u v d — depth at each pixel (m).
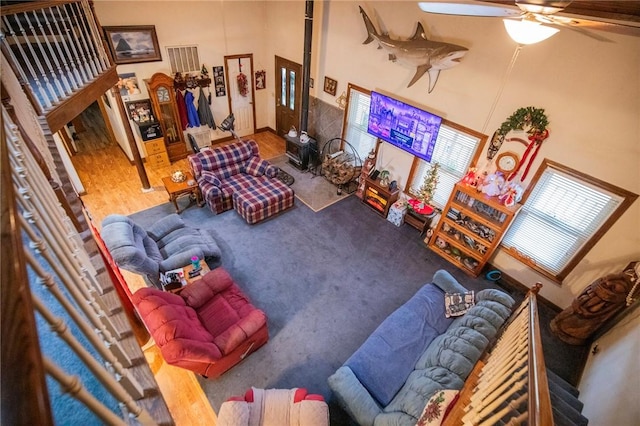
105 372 0.79
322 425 2.25
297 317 3.63
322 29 5.38
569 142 3.31
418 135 4.64
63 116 3.08
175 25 5.43
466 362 2.46
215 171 5.24
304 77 5.61
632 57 2.73
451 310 3.29
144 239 3.71
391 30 4.46
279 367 3.13
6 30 3.42
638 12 2.24
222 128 6.46
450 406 2.01
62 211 1.58
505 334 2.48
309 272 4.23
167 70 5.69
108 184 5.50
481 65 3.71
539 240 3.90
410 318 3.25
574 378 3.26
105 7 4.72
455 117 4.20
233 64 6.49
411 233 5.08
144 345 3.10
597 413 2.48
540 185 3.69
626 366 2.53
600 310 3.22
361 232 5.02
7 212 0.60
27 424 0.42
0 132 0.72
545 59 3.21
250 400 2.42
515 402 1.49
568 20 1.68
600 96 2.99
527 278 4.12
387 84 4.84
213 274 3.36
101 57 3.99
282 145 7.44
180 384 2.94
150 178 5.75
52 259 0.88
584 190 3.39
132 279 3.93
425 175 4.95
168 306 2.61
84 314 0.98
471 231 4.25
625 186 3.08
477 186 4.05
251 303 3.62
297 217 5.22
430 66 4.11
